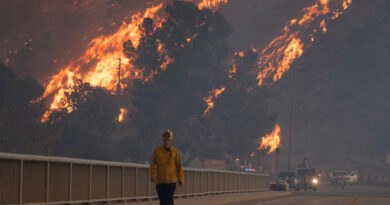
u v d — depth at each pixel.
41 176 21.44
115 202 27.84
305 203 37.78
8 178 19.53
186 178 36.47
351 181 110.75
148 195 31.59
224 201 33.31
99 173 26.11
